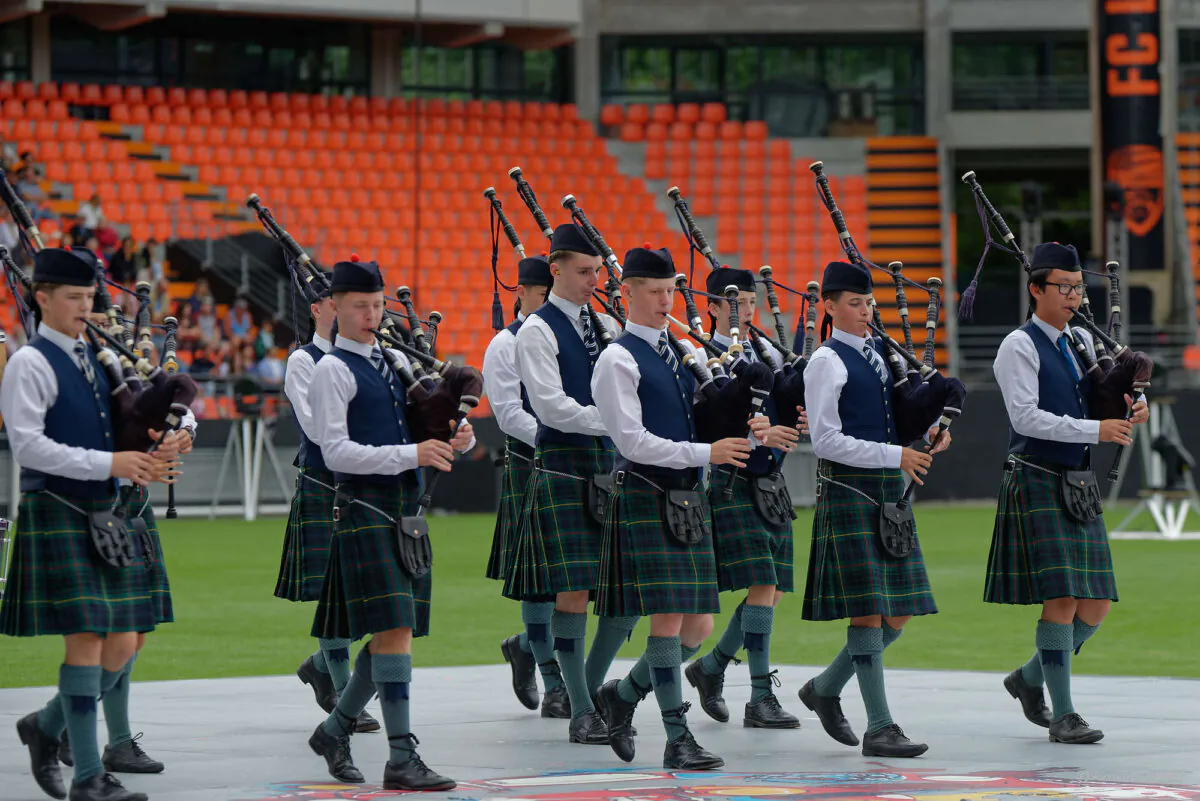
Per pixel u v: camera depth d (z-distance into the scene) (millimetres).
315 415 15664
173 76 73250
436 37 75750
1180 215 70250
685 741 16266
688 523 16312
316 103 73500
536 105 75812
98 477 14336
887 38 78000
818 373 17469
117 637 15156
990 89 76875
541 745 17984
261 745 17781
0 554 19844
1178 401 59719
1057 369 18422
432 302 66875
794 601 33594
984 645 27016
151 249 62094
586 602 18594
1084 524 18281
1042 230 79875
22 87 68938
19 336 57750
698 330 17578
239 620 30578
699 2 77938
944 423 17453
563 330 18969
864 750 17172
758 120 78125
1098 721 18938
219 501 59031
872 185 75125
